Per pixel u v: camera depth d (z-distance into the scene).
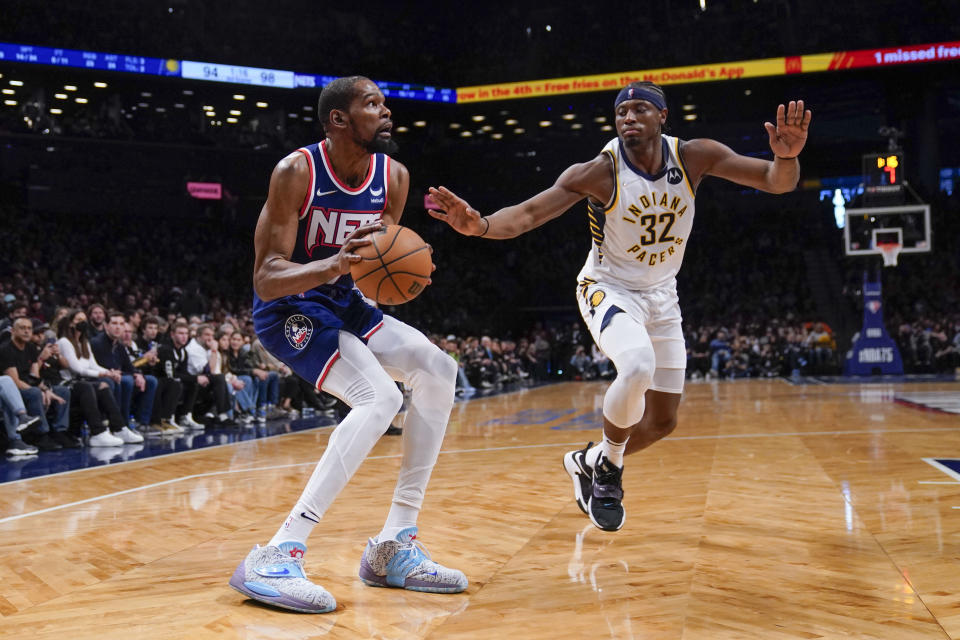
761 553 2.83
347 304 2.76
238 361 9.76
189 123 25.22
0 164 22.30
